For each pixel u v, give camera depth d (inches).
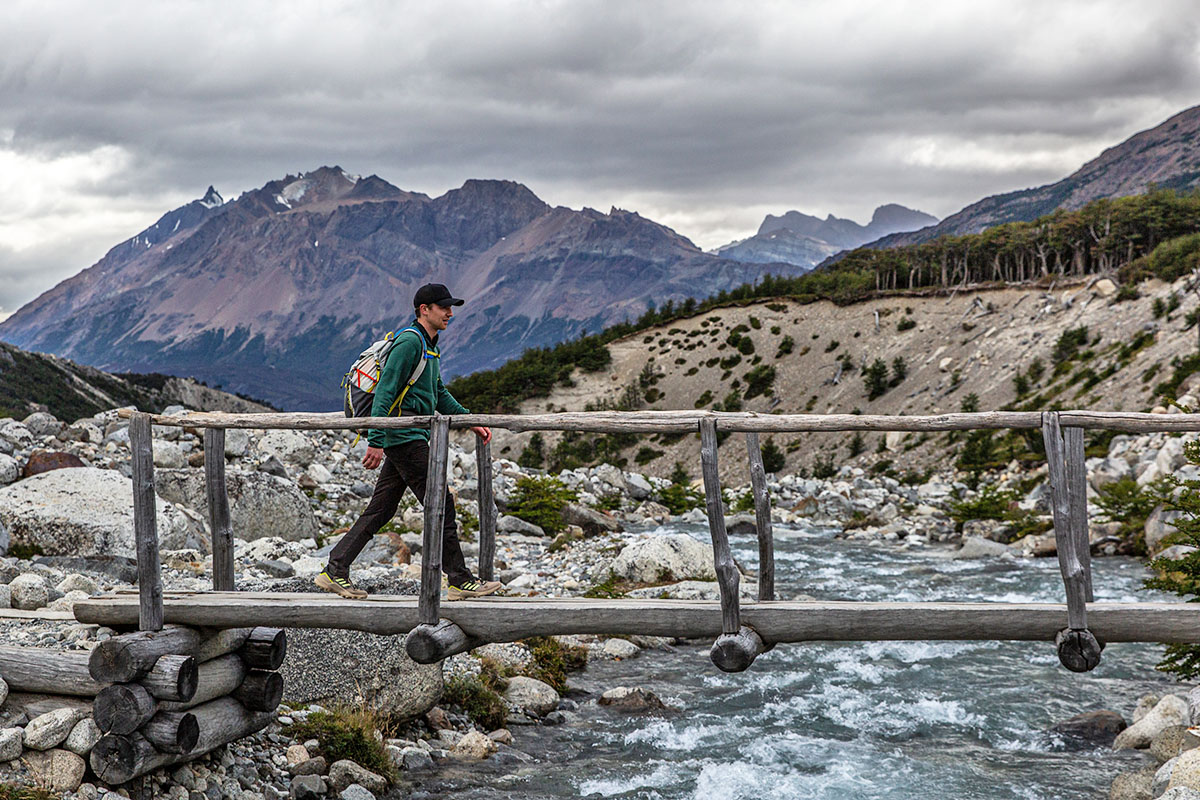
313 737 339.3
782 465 4148.6
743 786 339.6
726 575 241.9
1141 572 797.9
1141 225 5625.0
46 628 311.9
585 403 5876.0
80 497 547.2
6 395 6963.6
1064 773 350.9
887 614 240.1
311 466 968.3
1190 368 2989.7
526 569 724.7
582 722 419.2
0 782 244.2
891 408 4714.6
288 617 271.3
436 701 389.4
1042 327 4650.6
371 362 278.7
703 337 6358.3
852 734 403.2
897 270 6599.4
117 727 260.8
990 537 1077.1
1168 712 376.8
